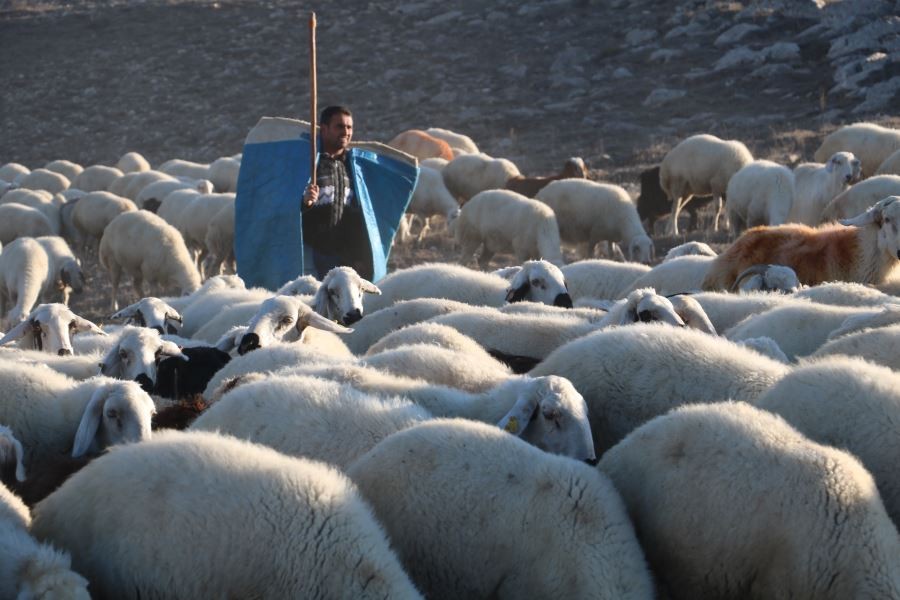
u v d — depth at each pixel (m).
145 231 21.47
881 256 12.98
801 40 42.69
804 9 45.56
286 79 51.06
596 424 7.22
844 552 5.16
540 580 5.39
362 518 5.27
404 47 52.22
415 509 5.61
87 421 7.31
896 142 24.91
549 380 6.72
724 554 5.40
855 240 13.19
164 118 49.50
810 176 22.77
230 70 53.09
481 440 5.76
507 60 48.34
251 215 14.06
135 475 5.39
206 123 47.94
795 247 13.46
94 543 5.34
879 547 5.16
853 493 5.24
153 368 9.44
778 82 39.56
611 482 5.70
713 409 5.76
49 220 27.58
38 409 8.08
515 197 21.56
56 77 55.62
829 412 5.99
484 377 7.82
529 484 5.55
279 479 5.28
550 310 10.78
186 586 5.13
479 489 5.57
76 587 4.82
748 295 11.15
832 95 37.34
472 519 5.54
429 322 9.52
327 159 14.08
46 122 51.06
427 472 5.66
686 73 42.50
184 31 59.09
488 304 12.77
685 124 37.09
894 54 38.66
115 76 54.78
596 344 7.45
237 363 8.94
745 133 34.72
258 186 14.05
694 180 25.12
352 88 48.50
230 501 5.19
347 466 6.32
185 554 5.14
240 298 13.38
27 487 6.77
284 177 13.98
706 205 28.48
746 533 5.34
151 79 53.75
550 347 9.34
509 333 9.51
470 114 42.34
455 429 5.84
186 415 7.83
